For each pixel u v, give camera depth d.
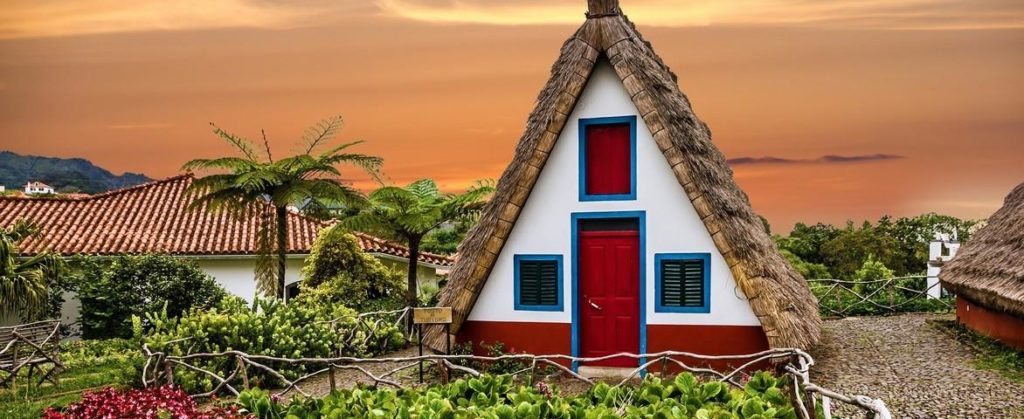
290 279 23.67
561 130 11.16
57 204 26.16
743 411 5.87
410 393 7.04
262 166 17.41
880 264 19.70
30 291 18.97
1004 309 11.65
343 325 14.51
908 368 11.22
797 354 7.73
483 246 11.12
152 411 6.48
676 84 13.55
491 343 11.46
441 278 26.47
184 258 21.95
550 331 11.30
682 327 10.88
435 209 17.58
